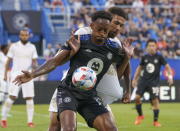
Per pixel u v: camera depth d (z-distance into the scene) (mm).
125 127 24922
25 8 55688
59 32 52312
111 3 52875
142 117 26672
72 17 53375
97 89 13688
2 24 50938
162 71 43375
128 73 14164
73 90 12938
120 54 13258
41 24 51562
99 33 12547
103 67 13047
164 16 55594
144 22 54156
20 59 25234
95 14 12648
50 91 40531
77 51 12812
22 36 25266
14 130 23328
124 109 36000
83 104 13031
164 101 42375
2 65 33312
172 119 29094
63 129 12164
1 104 38188
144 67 27250
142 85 26906
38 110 34781
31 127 24609
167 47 50000
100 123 12633
